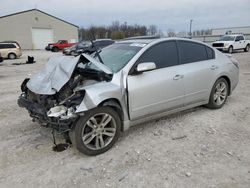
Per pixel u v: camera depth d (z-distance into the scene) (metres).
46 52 32.09
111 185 2.89
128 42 4.66
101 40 17.98
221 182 2.90
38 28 40.75
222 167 3.20
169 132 4.25
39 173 3.14
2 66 15.83
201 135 4.14
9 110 5.64
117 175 3.07
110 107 3.63
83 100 3.32
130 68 3.84
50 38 42.19
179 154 3.54
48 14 41.25
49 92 3.43
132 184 2.90
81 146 3.42
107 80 3.71
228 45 22.73
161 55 4.27
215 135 4.13
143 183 2.91
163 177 3.01
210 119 4.82
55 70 3.86
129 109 3.80
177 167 3.22
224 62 5.34
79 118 3.38
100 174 3.10
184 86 4.49
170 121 4.73
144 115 4.05
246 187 2.81
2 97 6.95
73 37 44.59
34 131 4.38
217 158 3.41
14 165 3.32
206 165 3.25
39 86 3.67
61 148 3.75
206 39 42.19
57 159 3.46
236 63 5.73
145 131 4.30
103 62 4.16
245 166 3.22
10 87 8.49
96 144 3.54
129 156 3.51
